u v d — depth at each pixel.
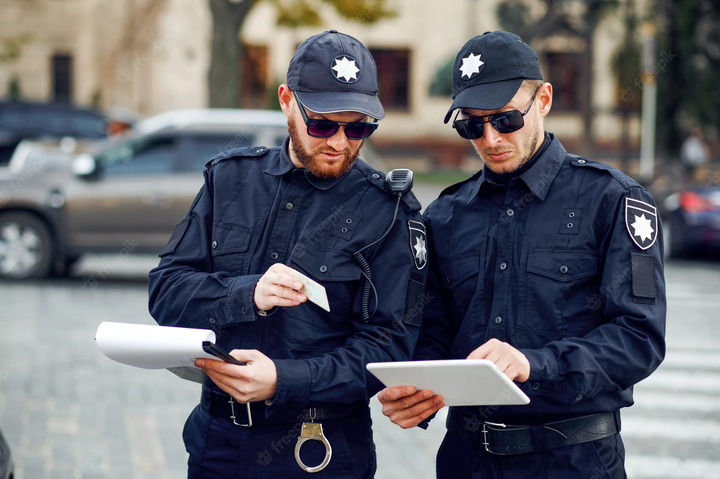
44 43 26.94
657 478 4.94
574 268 2.57
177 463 5.02
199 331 2.30
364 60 2.59
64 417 5.78
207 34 26.48
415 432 5.73
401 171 2.69
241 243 2.63
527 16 20.55
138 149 10.32
